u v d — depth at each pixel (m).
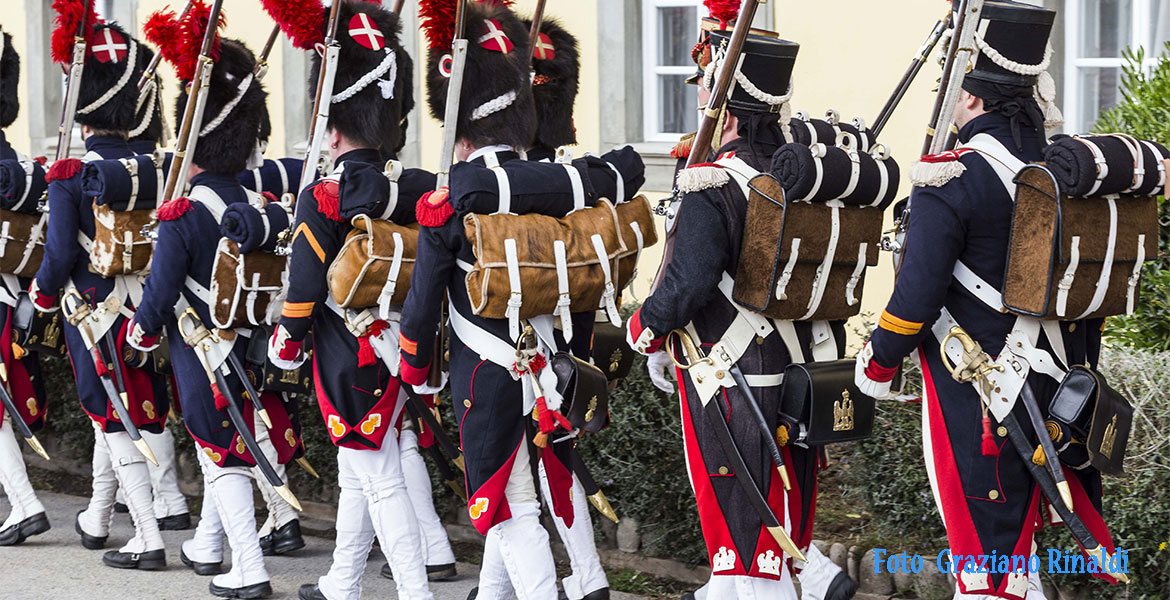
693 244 3.96
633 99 8.95
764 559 4.16
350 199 4.65
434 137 9.72
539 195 4.34
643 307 4.05
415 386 4.60
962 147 3.83
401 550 5.05
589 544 5.14
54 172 5.69
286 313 4.75
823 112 8.10
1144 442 4.62
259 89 5.50
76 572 6.05
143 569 6.06
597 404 4.48
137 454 6.00
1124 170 3.63
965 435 3.90
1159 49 7.25
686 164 4.14
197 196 5.34
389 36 5.10
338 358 4.91
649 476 5.63
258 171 6.75
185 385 5.44
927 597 5.11
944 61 3.96
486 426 4.41
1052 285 3.66
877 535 5.49
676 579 5.68
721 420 4.13
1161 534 4.56
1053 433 3.83
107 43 6.11
